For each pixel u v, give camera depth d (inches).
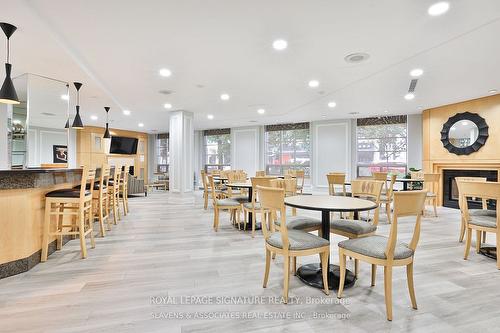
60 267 105.0
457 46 120.7
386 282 71.7
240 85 181.5
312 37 113.0
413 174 246.8
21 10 87.9
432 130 254.2
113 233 157.2
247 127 377.1
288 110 268.7
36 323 68.0
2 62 131.3
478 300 80.8
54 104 208.4
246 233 157.9
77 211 126.3
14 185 98.8
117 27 104.6
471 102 223.8
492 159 211.8
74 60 129.5
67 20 99.0
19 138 168.7
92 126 371.9
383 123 301.7
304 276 95.7
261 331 66.0
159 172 453.7
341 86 183.3
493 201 216.1
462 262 111.7
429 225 177.9
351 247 79.1
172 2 88.4
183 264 108.8
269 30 107.4
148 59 136.4
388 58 134.4
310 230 105.0
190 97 214.2
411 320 70.4
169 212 224.2
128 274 98.7
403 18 97.9
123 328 66.4
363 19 99.0
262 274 99.3
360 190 120.0
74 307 75.8
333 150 323.0
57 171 114.6
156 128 398.9
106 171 160.2
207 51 127.0
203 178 241.8
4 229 96.3
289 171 277.0
